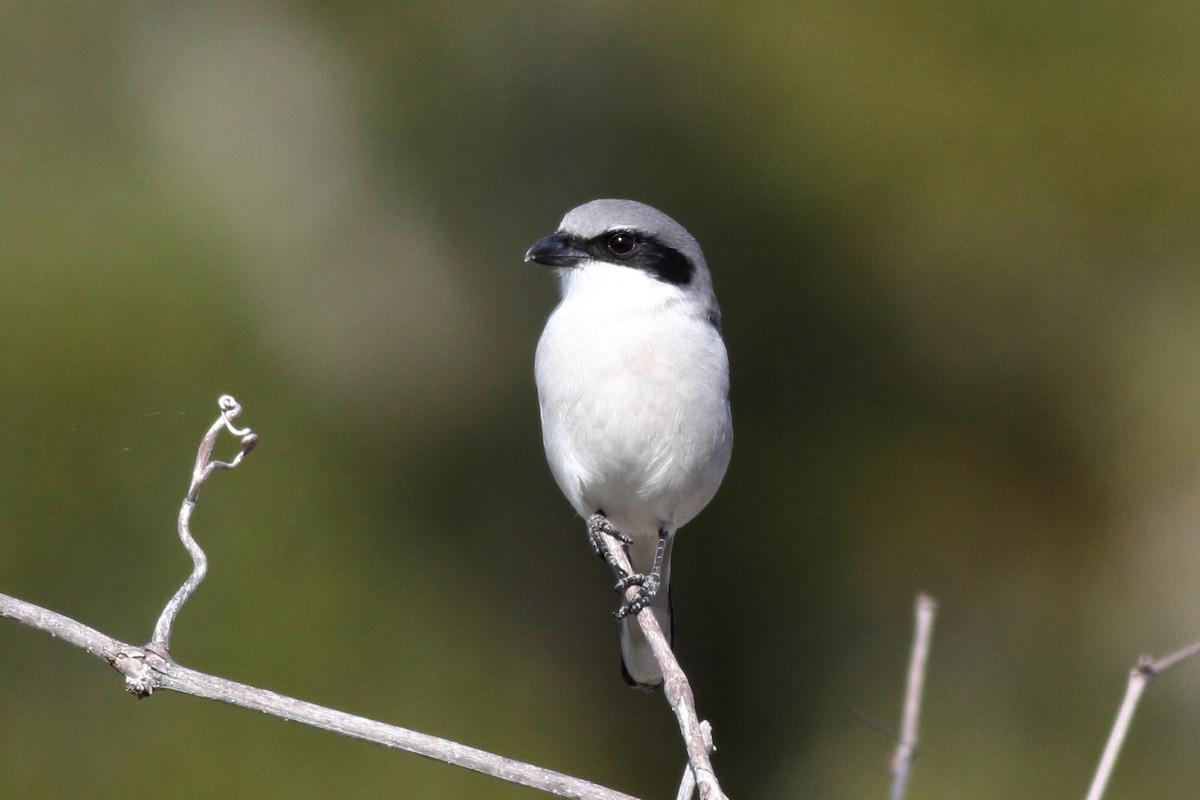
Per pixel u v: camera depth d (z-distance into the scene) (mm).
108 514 11562
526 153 14047
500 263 13883
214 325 12492
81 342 11969
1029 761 12680
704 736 5312
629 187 13812
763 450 13695
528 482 13352
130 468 11734
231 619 11469
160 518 11633
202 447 5547
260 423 12352
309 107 14344
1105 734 12750
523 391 13617
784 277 13602
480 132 14125
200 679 4906
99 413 11805
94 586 11375
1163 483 13578
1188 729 12664
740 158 13695
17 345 11805
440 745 4836
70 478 11562
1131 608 13359
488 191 14047
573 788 4820
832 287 13688
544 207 13953
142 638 11250
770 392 13711
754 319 13625
